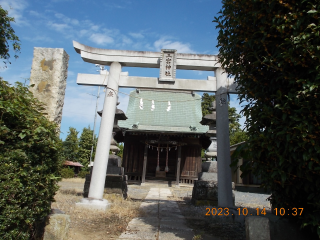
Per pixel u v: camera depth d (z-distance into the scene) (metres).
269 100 4.12
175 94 27.05
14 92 3.67
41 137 3.71
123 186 10.30
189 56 8.60
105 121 8.16
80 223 5.91
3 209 3.04
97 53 8.60
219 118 8.17
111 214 7.01
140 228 5.78
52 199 4.18
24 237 3.43
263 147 3.87
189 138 25.27
